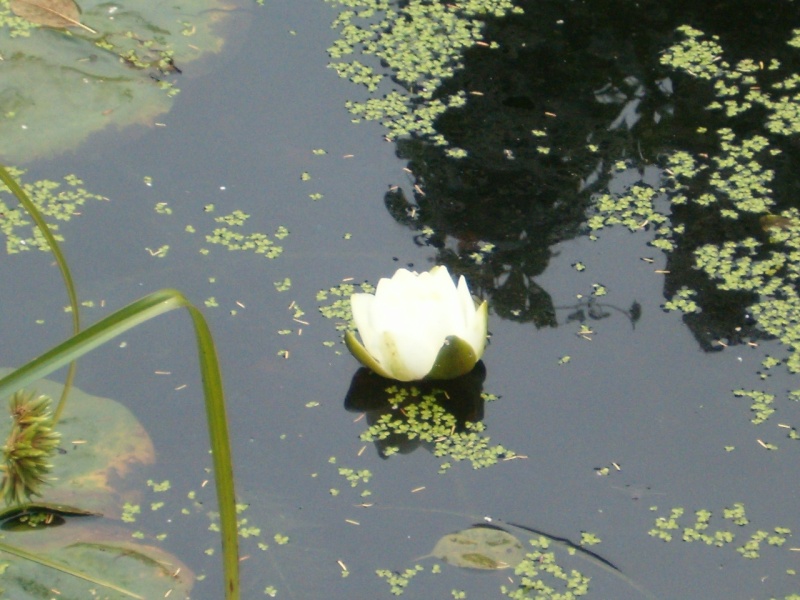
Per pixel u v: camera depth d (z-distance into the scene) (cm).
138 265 214
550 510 202
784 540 200
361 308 207
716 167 223
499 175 222
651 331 211
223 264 215
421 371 207
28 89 224
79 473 201
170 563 198
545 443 205
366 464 204
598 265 216
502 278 214
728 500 202
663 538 201
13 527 199
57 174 220
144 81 227
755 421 206
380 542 200
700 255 216
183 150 223
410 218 219
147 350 209
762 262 216
